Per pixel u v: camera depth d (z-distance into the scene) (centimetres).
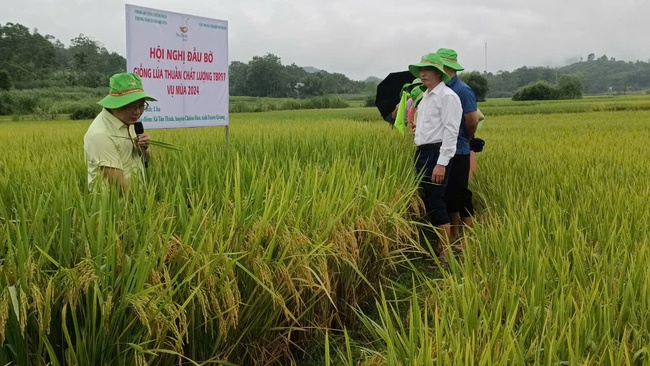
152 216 334
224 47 710
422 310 391
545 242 400
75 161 561
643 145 1065
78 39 13238
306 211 409
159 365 306
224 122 721
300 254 348
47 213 333
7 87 6631
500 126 2025
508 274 353
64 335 277
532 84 8538
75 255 291
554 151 977
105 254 290
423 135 596
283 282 346
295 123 1631
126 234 310
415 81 824
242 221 351
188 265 310
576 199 540
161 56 637
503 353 240
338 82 15325
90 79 9106
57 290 270
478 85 7169
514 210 507
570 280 348
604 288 303
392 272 541
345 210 411
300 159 671
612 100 6619
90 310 273
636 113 3247
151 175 461
